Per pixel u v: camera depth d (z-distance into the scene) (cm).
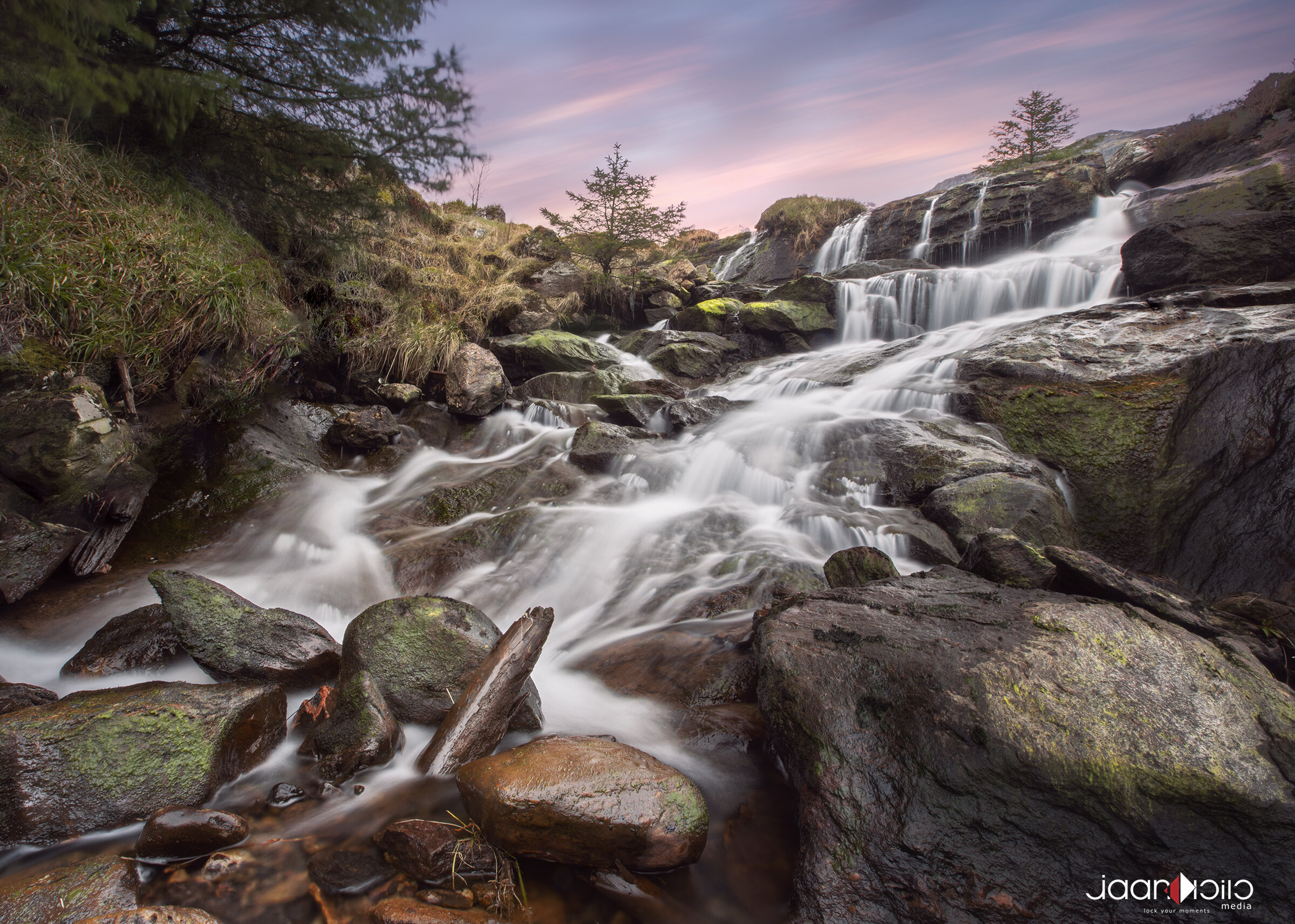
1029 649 264
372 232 941
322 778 278
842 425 705
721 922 213
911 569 494
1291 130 1348
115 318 550
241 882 221
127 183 627
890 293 1345
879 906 206
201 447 655
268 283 754
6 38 454
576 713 341
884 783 234
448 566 548
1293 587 461
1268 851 194
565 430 875
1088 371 673
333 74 665
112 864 221
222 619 358
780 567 484
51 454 475
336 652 370
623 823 222
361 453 785
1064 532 516
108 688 352
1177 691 241
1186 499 544
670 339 1315
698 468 701
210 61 637
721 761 293
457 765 281
